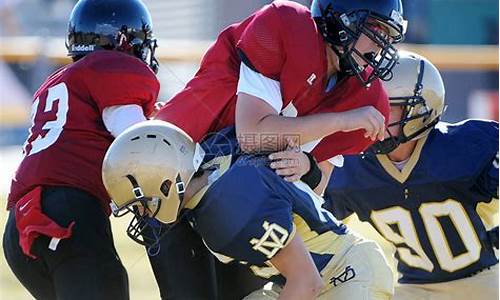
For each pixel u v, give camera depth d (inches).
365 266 472.7
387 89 551.2
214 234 447.8
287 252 446.3
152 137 443.2
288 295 442.0
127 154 439.5
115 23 535.2
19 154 1321.4
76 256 485.1
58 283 486.0
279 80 473.7
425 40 1502.2
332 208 598.9
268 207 442.9
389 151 560.7
